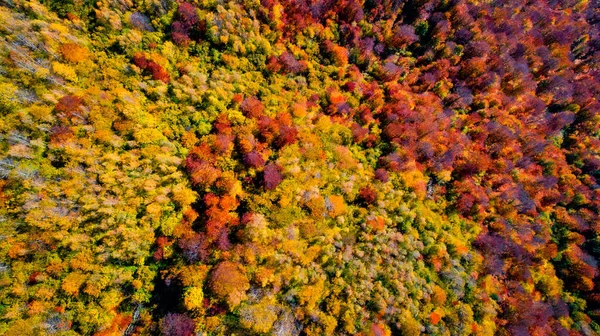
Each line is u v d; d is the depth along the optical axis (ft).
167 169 135.03
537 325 173.78
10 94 119.75
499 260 176.76
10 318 104.47
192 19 162.09
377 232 155.53
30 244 109.91
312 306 129.59
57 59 134.62
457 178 199.00
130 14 152.66
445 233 171.32
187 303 118.01
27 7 135.23
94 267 116.26
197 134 149.89
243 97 164.66
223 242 130.93
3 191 111.65
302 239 143.74
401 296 141.49
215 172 141.49
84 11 147.33
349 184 161.48
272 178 146.82
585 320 195.00
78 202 119.85
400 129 190.19
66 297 111.86
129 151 133.28
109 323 114.32
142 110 142.61
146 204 128.67
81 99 131.64
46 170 118.73
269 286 129.59
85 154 124.77
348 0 204.64
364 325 132.36
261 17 180.34
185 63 158.10
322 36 198.70
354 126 184.55
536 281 195.93
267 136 156.15
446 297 155.12
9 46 123.75
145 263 125.80
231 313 122.31
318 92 187.32
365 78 212.23
